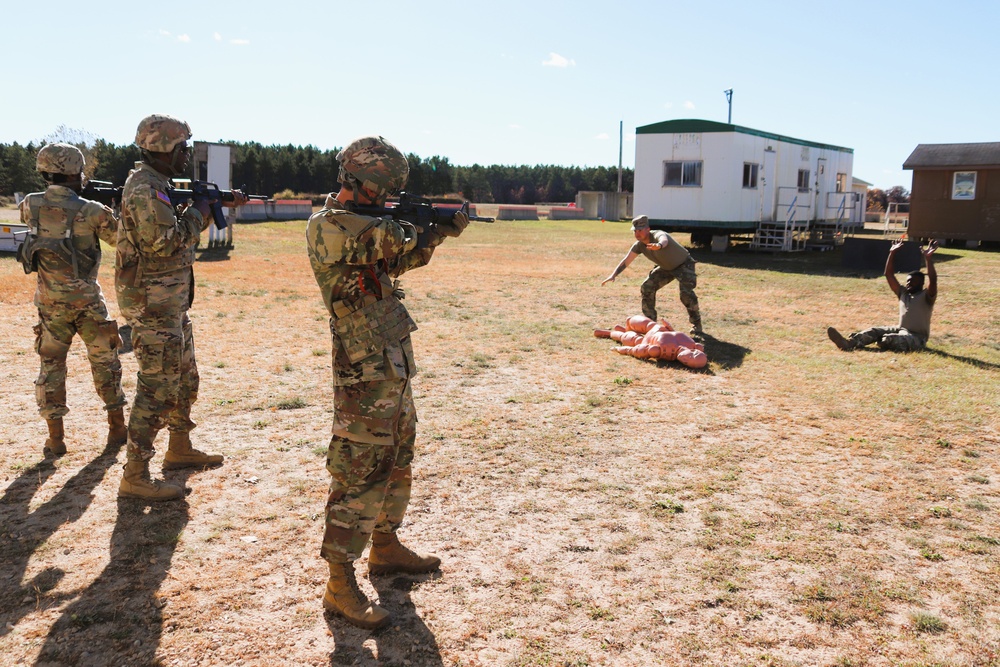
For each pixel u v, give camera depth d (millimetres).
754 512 4266
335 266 3027
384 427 3043
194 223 4145
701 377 7324
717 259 19797
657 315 10938
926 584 3498
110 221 4660
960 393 6730
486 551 3775
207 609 3174
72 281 4605
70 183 4629
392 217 3176
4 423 5512
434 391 6719
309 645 2953
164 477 4570
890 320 10688
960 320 10898
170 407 4203
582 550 3799
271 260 17047
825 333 9688
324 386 6719
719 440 5496
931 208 26266
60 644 2904
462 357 8062
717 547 3838
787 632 3107
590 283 14570
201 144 19234
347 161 3082
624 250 22688
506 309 11305
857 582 3502
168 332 4094
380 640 3000
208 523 3973
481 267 17406
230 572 3479
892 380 7207
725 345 8883
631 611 3242
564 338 9133
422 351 8328
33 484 4418
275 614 3158
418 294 12711
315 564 3578
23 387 6426
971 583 3514
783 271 17062
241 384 6738
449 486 4574
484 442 5363
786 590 3430
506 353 8297
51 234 4547
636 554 3758
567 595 3367
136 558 3578
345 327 3047
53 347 4762
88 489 4367
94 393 6297
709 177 19812
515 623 3145
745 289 13977
